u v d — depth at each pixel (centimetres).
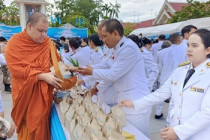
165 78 403
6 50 185
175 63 388
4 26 1140
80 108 155
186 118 115
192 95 112
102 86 212
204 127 107
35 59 184
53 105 214
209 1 1505
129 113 173
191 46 113
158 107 388
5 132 138
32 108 175
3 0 3212
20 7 1608
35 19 177
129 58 172
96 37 336
